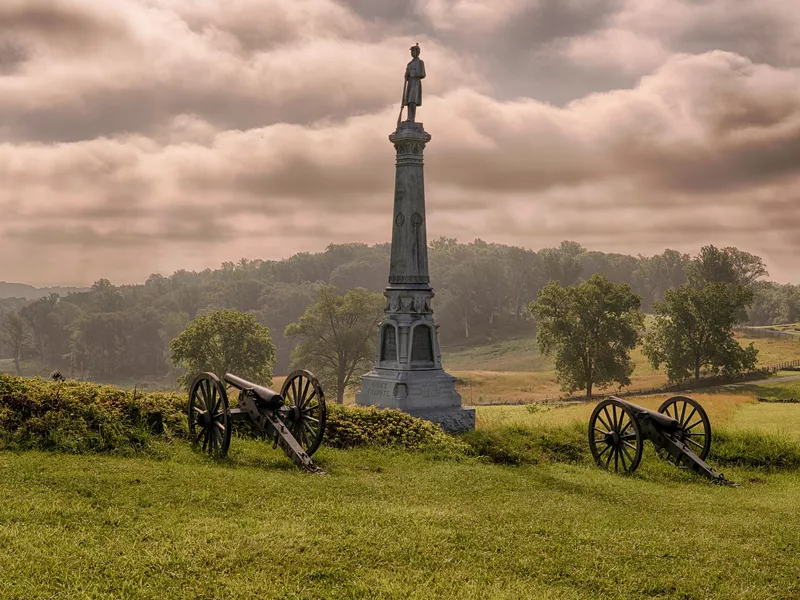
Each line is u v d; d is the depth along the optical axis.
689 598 8.30
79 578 7.44
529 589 8.10
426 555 8.91
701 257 148.25
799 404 41.31
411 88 26.77
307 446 15.34
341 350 88.69
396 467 15.44
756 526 11.64
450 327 185.50
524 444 20.09
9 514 9.05
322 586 7.81
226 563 8.13
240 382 15.75
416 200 26.62
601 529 10.76
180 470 12.25
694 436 21.23
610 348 74.88
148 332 173.50
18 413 14.02
